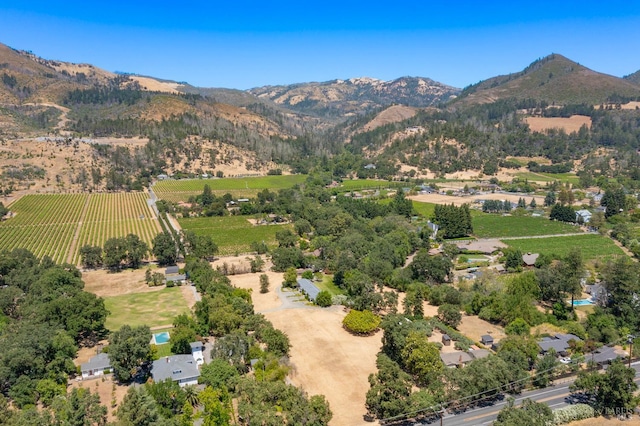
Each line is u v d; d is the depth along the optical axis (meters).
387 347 120.06
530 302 147.75
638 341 126.31
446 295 158.50
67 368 110.44
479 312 152.50
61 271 160.75
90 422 86.19
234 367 109.69
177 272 196.62
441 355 118.44
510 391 105.81
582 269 168.25
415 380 110.88
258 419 85.38
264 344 127.69
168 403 95.38
